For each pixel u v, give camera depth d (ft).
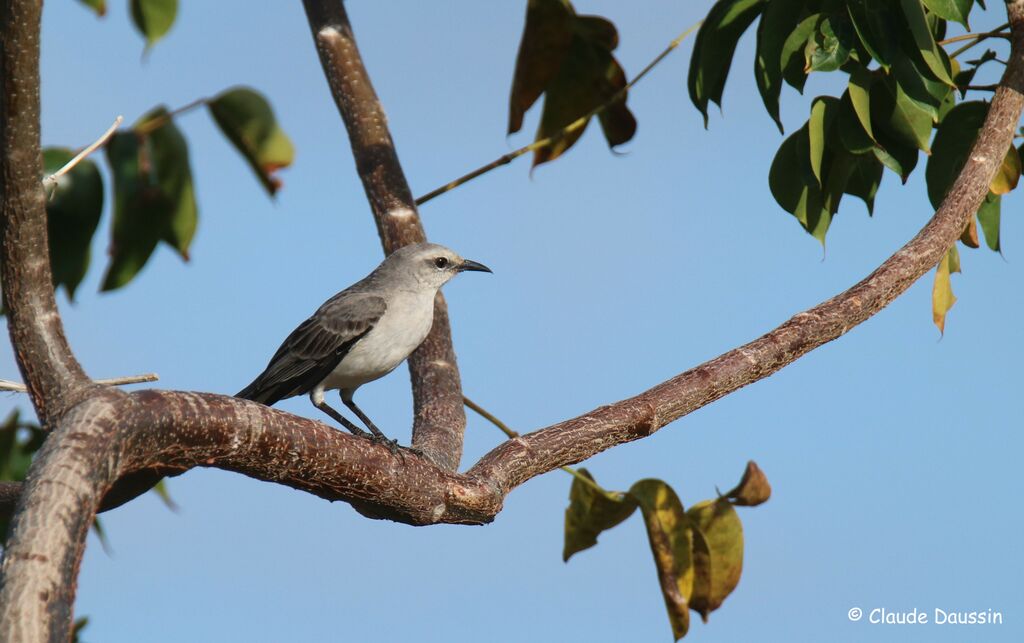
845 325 32.65
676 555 38.55
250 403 23.27
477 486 28.09
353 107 45.44
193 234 35.42
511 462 29.35
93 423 19.15
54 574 16.72
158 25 38.65
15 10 21.38
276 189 37.09
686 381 31.68
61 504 17.54
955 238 34.27
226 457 22.94
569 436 30.27
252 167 36.91
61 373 23.12
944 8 33.09
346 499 26.45
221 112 36.17
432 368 40.57
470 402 39.63
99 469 18.71
